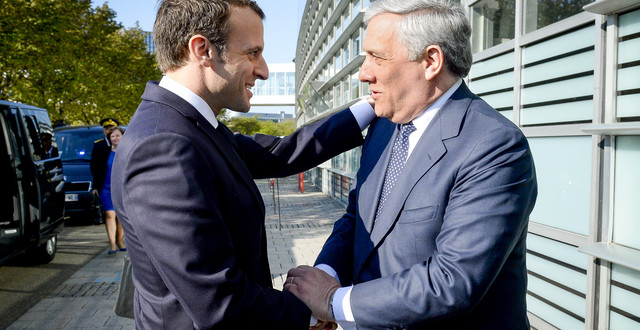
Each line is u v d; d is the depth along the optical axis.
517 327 1.37
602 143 2.41
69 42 13.55
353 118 1.82
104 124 6.55
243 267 1.33
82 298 4.70
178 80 1.36
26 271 5.70
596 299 2.44
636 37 2.22
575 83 2.73
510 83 3.44
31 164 4.82
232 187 1.30
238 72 1.35
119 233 6.68
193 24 1.29
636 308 2.23
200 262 1.13
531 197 1.28
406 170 1.40
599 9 2.27
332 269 1.60
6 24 11.28
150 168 1.15
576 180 2.74
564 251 2.81
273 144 1.85
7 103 4.73
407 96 1.42
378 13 1.43
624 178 2.32
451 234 1.21
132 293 2.24
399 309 1.21
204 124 1.30
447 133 1.35
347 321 1.32
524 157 1.26
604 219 2.40
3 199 4.42
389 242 1.40
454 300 1.15
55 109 15.78
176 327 1.21
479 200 1.20
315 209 12.07
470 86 4.04
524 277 1.41
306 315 1.33
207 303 1.14
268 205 12.95
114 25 18.55
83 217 9.90
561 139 2.86
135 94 20.34
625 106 2.28
